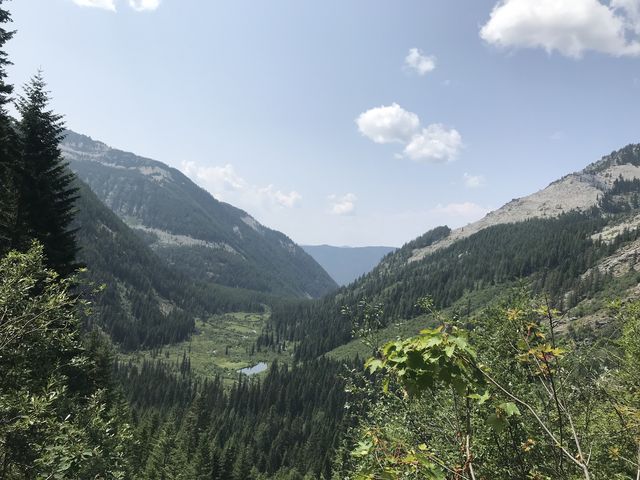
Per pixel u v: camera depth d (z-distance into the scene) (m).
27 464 6.57
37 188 20.03
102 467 7.53
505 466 5.35
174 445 65.44
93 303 9.93
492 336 6.32
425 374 3.04
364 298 7.22
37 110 20.95
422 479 3.84
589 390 5.37
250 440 113.88
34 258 7.85
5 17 15.90
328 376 146.00
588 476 2.88
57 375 8.31
